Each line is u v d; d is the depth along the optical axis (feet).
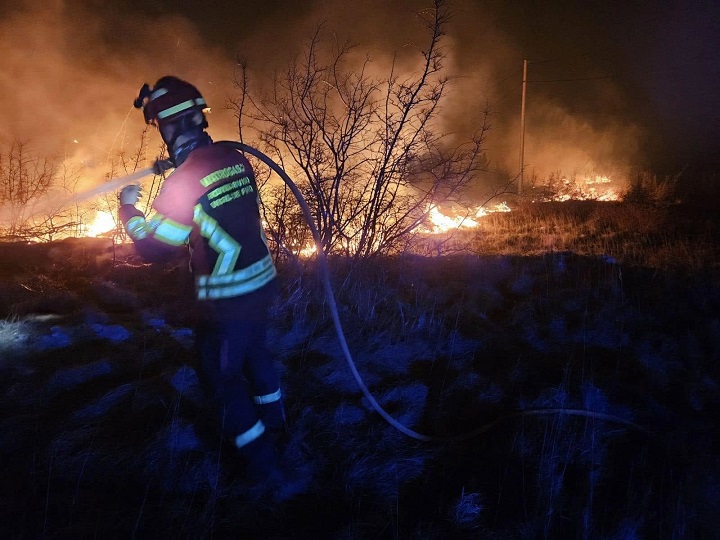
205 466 9.69
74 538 8.29
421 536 8.57
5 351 13.35
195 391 11.98
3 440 10.25
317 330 15.66
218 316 9.06
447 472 10.22
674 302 19.21
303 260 19.84
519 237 35.86
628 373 14.19
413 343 15.17
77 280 18.98
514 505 9.40
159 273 19.88
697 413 12.43
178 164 9.44
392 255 20.90
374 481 9.75
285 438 10.69
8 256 21.34
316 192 18.98
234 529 8.71
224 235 8.92
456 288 20.06
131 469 9.70
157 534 8.46
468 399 12.71
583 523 8.75
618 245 31.96
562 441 10.87
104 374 12.85
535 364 14.48
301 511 9.23
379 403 12.22
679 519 8.89
